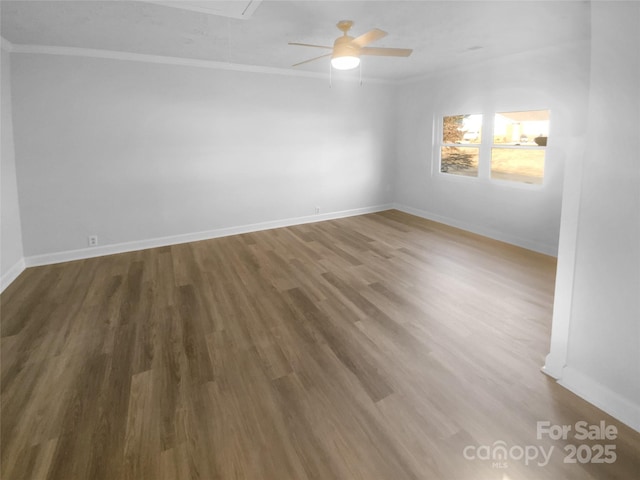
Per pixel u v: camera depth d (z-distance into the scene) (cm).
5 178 371
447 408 191
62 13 297
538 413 186
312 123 582
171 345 254
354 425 180
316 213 620
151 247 488
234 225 546
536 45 401
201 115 491
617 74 167
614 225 176
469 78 512
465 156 568
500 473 153
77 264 423
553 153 418
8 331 274
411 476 152
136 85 444
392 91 652
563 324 204
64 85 407
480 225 529
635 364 173
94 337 265
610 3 163
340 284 357
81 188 434
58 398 201
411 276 375
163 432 177
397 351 244
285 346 252
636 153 164
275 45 399
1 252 355
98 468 157
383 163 676
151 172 473
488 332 265
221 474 154
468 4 283
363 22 321
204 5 282
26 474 154
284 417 187
